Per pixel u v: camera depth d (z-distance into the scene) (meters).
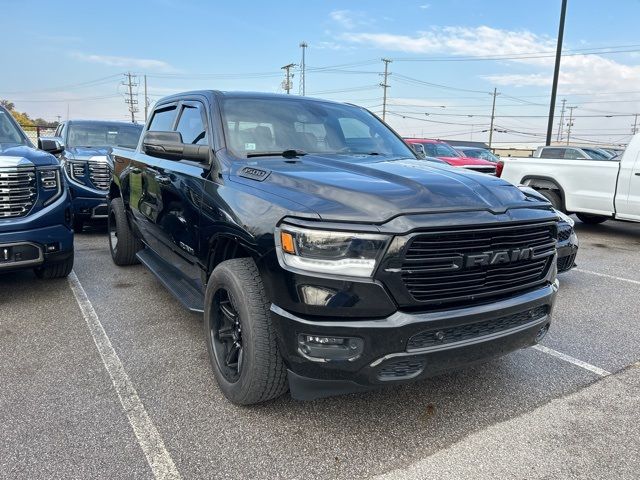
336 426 2.93
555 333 4.48
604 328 4.63
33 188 4.84
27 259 4.80
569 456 2.69
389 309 2.43
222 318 3.28
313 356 2.51
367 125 4.46
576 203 9.59
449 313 2.52
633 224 11.50
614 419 3.06
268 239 2.64
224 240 3.27
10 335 4.16
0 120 5.84
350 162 3.42
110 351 3.86
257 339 2.77
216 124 3.76
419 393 3.33
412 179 2.84
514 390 3.40
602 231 10.41
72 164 8.48
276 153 3.64
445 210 2.55
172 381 3.39
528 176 10.26
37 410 3.00
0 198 4.64
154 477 2.45
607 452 2.73
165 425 2.88
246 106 3.99
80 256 7.09
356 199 2.57
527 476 2.53
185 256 3.98
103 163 8.61
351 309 2.43
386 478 2.50
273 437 2.80
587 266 7.16
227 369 3.17
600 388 3.45
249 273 2.89
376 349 2.44
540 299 2.88
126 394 3.21
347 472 2.53
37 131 21.41
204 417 2.97
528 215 2.78
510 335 2.79
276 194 2.83
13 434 2.76
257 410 3.06
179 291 3.99
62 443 2.69
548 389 3.43
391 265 2.41
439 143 15.94
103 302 5.02
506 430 2.93
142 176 5.06
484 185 2.93
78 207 8.54
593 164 9.30
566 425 2.99
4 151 4.93
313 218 2.49
